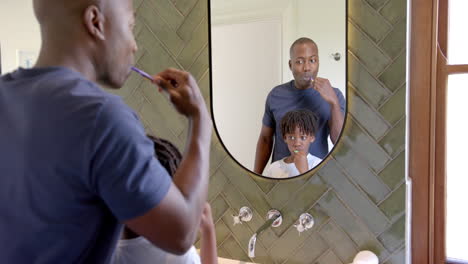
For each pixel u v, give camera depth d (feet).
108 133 1.68
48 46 1.98
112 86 2.21
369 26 3.66
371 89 3.71
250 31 4.13
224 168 4.40
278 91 4.07
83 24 1.93
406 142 3.67
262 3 4.06
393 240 3.76
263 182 4.22
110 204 1.71
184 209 1.77
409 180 3.80
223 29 4.23
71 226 1.79
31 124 1.78
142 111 4.72
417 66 3.73
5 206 1.83
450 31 3.71
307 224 4.02
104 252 1.96
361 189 3.84
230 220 4.42
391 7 3.58
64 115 1.73
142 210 1.67
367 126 3.76
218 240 4.51
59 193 1.75
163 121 4.62
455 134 3.76
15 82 1.95
